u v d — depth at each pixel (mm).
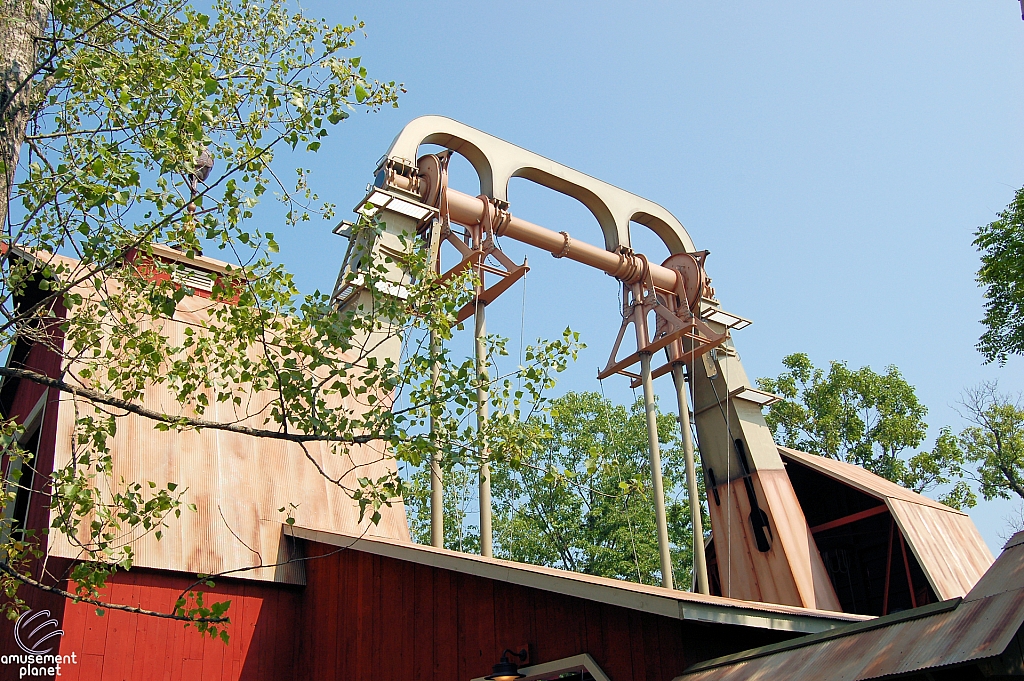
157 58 6676
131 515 6684
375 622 10969
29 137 6660
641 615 7902
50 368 12508
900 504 17078
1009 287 22438
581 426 31562
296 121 6875
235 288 6949
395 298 7020
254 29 7473
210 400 12500
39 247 6617
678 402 18219
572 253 17766
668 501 31844
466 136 16938
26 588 11000
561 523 29891
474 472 6867
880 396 34031
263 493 12305
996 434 32344
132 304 7383
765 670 6367
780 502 18125
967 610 5289
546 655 8680
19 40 6391
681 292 19281
